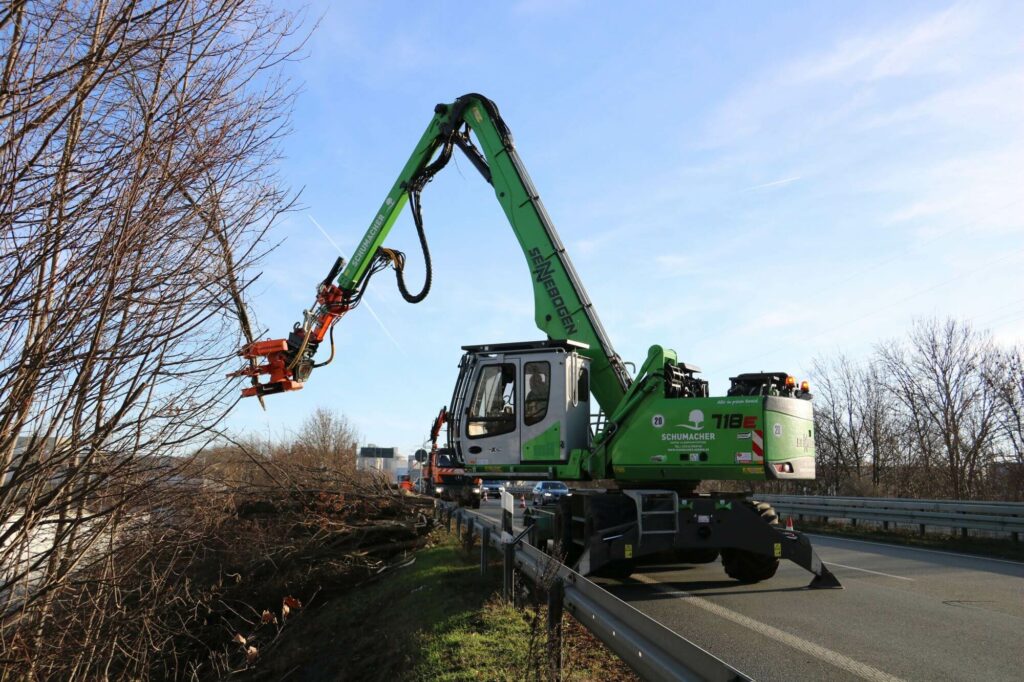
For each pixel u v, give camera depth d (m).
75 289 4.43
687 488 10.14
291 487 10.65
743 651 6.55
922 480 30.25
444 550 13.08
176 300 4.78
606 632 4.23
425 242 11.55
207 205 4.97
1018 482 25.66
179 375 5.13
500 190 11.28
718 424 9.11
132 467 5.08
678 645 3.19
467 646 6.50
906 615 8.16
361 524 12.62
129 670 6.68
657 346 9.67
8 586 4.77
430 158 11.77
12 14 3.91
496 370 10.40
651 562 10.66
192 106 4.79
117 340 4.67
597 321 10.61
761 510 9.83
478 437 10.31
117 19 4.23
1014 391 27.06
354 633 9.57
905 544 17.20
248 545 9.79
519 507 29.73
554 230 10.96
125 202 4.48
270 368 8.58
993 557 14.41
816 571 9.77
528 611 7.41
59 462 4.63
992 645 6.78
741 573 10.27
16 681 5.10
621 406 9.80
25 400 4.41
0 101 3.99
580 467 9.73
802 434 9.50
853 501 20.33
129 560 6.15
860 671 5.91
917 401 31.47
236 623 10.27
